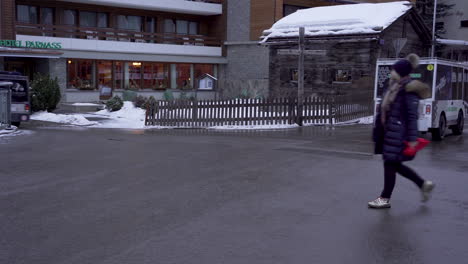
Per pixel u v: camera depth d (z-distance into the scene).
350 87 26.92
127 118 23.08
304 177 8.83
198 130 18.50
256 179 8.66
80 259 4.87
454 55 43.28
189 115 19.92
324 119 21.39
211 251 5.10
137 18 38.09
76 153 11.73
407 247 5.22
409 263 4.78
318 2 39.75
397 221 6.15
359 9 29.62
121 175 9.04
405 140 6.49
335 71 28.67
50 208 6.77
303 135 16.27
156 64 37.09
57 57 30.12
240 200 7.19
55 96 24.09
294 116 20.58
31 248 5.19
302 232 5.72
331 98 21.48
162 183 8.34
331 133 17.02
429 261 4.83
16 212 6.57
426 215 6.42
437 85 14.62
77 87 33.06
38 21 33.75
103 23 36.44
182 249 5.16
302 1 38.69
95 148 12.62
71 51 32.44
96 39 35.19
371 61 27.30
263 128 19.28
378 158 10.98
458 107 16.67
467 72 17.59
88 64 33.78
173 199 7.25
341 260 4.85
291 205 6.91
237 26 39.12
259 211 6.61
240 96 34.31
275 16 36.94
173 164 10.19
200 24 40.97
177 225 5.99
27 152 11.89
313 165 10.05
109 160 10.70
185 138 15.19
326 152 11.92
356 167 9.82
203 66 39.44
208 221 6.15
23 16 33.12
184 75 38.56
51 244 5.31
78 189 7.91
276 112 20.36
